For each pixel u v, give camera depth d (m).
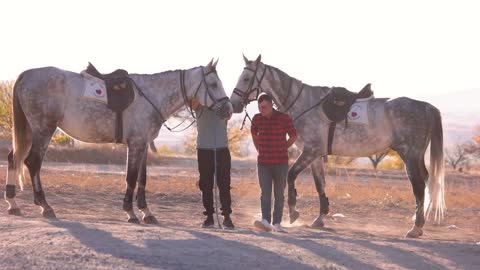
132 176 12.23
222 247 8.48
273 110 11.28
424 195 13.01
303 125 13.57
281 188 11.26
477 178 40.19
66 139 46.69
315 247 8.93
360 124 13.27
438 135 13.15
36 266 7.09
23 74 12.21
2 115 47.19
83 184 19.94
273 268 7.63
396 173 41.88
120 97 12.08
